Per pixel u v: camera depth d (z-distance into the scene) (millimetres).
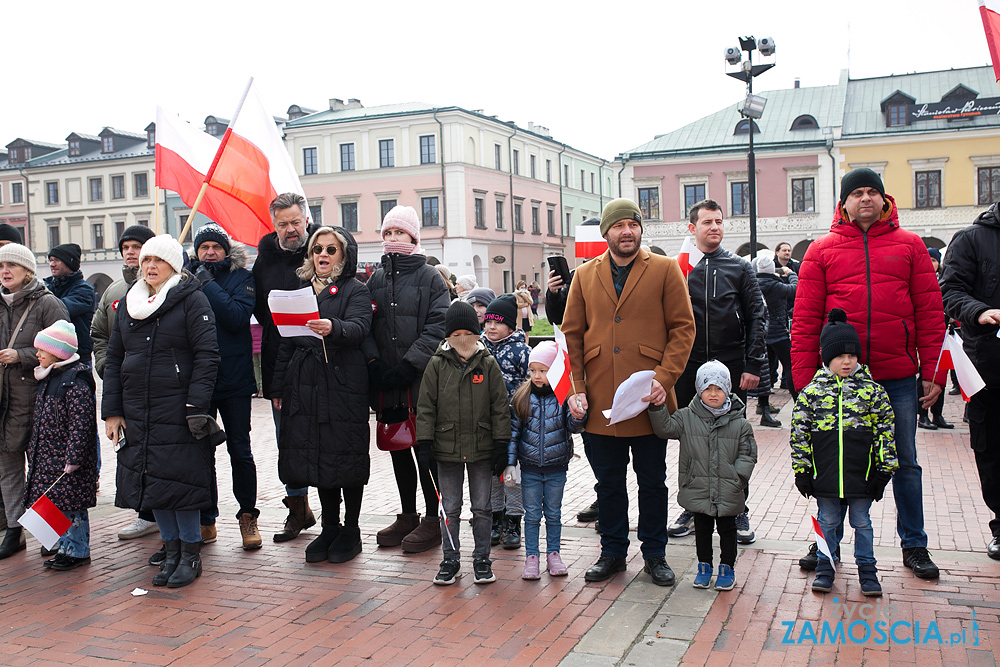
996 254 4844
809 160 39969
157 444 4910
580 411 4777
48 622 4387
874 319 4574
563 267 5391
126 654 3947
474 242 45281
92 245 52688
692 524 5793
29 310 5691
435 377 4953
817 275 4762
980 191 38000
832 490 4336
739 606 4281
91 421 5395
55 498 5246
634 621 4145
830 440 4355
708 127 42938
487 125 46656
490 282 46969
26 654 3979
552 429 4965
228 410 5703
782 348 10516
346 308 5332
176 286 5016
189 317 5008
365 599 4609
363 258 45812
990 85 39781
